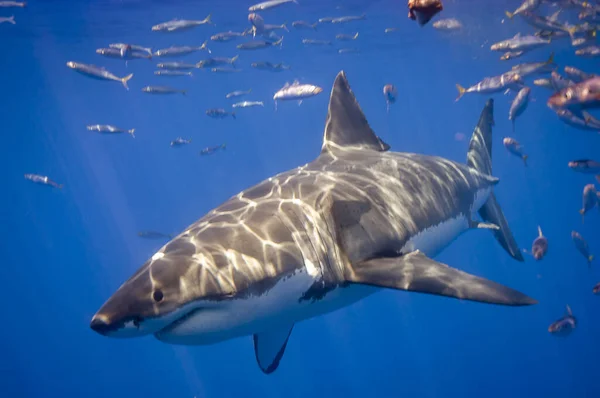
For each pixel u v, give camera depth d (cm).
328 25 2409
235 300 305
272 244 335
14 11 1844
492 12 2272
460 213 548
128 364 2675
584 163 832
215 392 2288
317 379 2334
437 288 317
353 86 5281
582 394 1806
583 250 841
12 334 3831
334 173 455
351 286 376
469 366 2105
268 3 1137
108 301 278
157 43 2477
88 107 4194
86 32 2205
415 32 2736
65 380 2753
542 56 3184
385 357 2403
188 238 331
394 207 438
